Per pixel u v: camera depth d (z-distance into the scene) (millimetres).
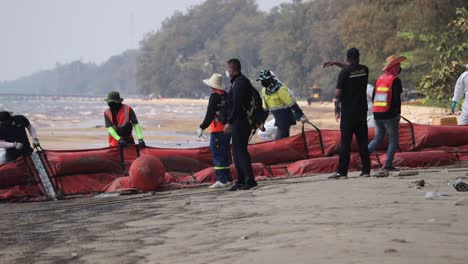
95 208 37438
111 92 48312
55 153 46719
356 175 44969
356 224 22469
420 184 34469
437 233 19594
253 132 41250
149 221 29172
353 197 30812
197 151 49750
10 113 47750
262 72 52281
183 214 30562
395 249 17328
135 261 19875
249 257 18203
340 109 43375
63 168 46188
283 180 47094
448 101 112062
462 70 102375
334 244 18828
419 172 44281
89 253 22156
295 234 21422
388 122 46375
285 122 52750
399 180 38250
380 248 17688
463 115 57094
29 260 22047
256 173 49844
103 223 30047
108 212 34719
